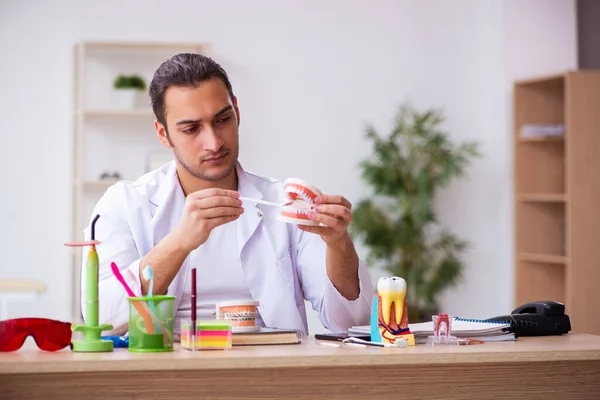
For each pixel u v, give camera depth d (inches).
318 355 68.1
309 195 82.6
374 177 222.7
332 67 233.1
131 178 223.9
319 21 232.7
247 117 229.5
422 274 225.9
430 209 225.5
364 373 71.9
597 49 245.6
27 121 221.0
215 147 90.2
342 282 91.2
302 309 101.5
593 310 215.2
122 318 84.6
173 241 83.4
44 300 221.3
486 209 238.8
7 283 205.5
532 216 230.7
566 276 218.5
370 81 234.5
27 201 221.0
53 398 66.7
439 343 78.7
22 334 71.4
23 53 220.5
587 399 76.7
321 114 232.5
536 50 232.5
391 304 77.9
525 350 72.3
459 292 237.8
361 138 234.1
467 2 239.0
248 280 97.3
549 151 231.0
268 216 100.0
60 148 222.4
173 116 90.4
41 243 221.5
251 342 77.5
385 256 223.1
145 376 68.0
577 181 215.2
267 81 230.7
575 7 234.7
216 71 91.1
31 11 220.7
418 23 236.5
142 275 84.0
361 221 222.2
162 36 226.2
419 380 73.0
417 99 236.4
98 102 222.5
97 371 66.6
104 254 93.4
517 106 229.3
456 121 237.8
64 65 222.2
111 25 224.2
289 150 231.1
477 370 74.2
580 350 73.1
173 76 90.2
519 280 230.2
